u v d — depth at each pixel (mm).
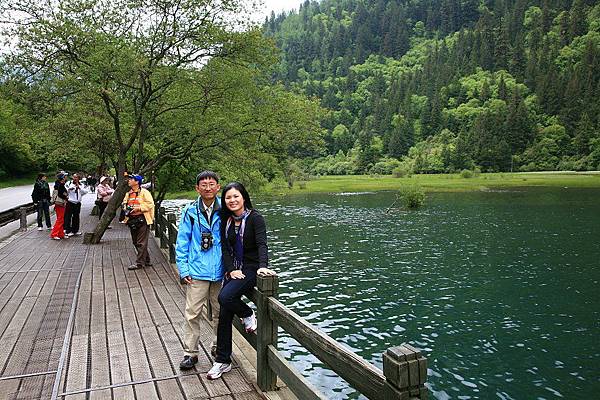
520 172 99500
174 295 7055
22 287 7559
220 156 14883
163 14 11828
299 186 73500
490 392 8305
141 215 9125
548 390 8383
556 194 55906
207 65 12766
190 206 4305
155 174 19109
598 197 51250
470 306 13258
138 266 9062
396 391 1853
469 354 9922
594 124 105688
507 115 111438
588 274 17031
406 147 125188
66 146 17312
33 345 4930
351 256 20438
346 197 56000
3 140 41500
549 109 116875
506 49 155375
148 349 4781
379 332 11203
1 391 3852
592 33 146875
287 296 14234
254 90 13773
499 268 18078
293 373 3148
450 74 153250
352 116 156625
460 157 105500
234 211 3852
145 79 12211
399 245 23219
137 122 12453
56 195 13164
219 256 4211
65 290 7359
